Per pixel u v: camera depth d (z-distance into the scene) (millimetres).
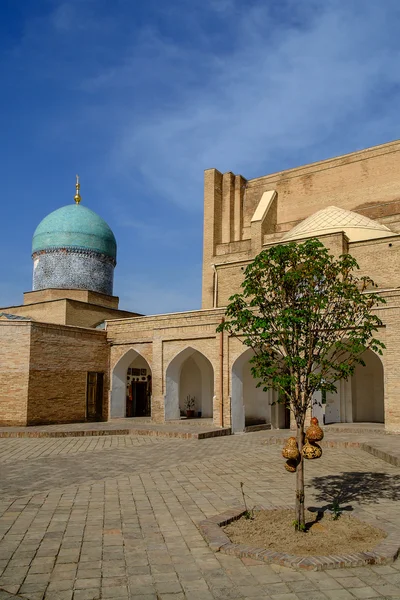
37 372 17359
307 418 15375
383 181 22391
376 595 4020
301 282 5977
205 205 25094
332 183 23578
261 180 25453
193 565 4637
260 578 4336
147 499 7133
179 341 17766
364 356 17562
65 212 25906
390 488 7703
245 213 25688
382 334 13844
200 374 20562
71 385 18375
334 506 6316
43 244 25281
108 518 6184
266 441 13453
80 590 4145
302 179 24359
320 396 15625
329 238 16641
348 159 23328
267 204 23062
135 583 4266
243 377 17500
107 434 15344
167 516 6250
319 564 4492
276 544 5109
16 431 14961
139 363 21359
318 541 5172
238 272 18734
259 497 7215
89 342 19188
